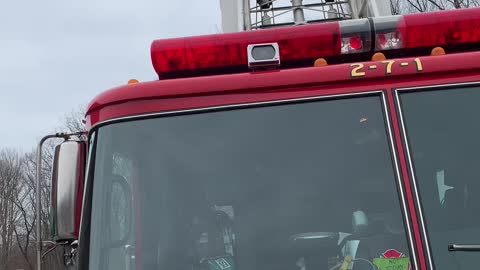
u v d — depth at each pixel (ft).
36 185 13.08
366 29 12.92
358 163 10.62
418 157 10.56
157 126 11.04
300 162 10.73
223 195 10.67
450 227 10.14
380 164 10.58
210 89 11.07
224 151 10.87
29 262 172.96
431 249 9.98
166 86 11.12
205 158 10.85
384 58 11.64
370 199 10.42
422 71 10.94
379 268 10.04
